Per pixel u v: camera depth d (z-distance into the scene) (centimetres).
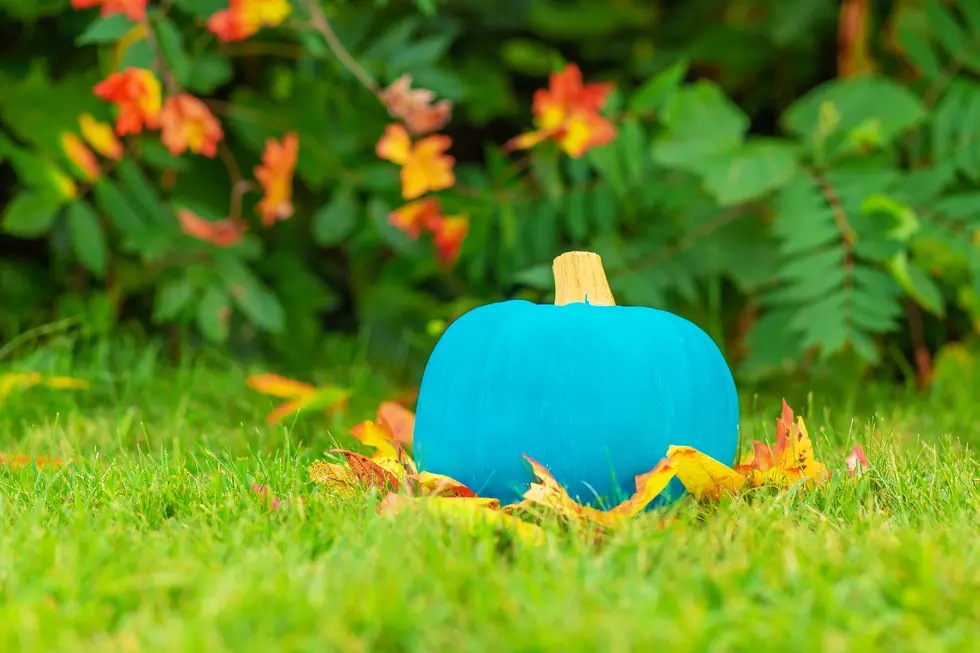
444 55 354
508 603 127
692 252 312
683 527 158
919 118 293
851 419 244
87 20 312
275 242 355
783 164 276
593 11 358
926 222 287
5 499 181
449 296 365
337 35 313
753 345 297
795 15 345
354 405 288
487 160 375
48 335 331
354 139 325
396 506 164
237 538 154
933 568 137
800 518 172
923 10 332
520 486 176
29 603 127
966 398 291
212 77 305
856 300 265
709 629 120
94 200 332
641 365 177
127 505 175
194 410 274
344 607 125
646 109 298
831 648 115
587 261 196
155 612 130
